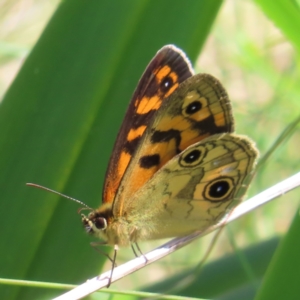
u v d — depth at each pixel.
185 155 0.54
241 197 0.54
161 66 0.55
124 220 0.55
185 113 0.55
